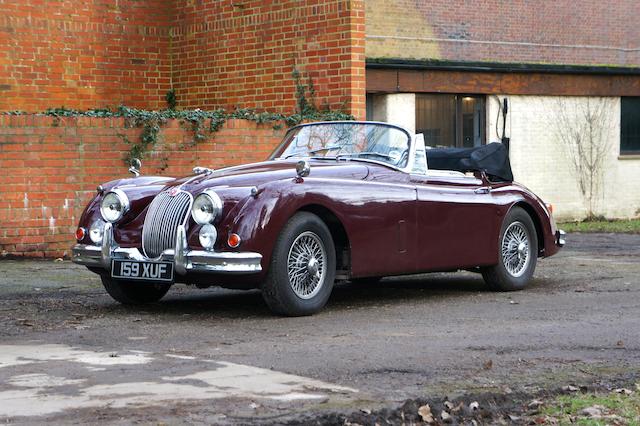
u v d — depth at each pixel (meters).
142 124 14.07
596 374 6.68
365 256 9.31
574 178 24.14
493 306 9.69
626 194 25.00
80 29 17.09
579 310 9.41
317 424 5.26
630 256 14.95
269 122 15.10
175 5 17.98
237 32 16.95
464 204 10.21
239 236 8.39
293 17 16.06
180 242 8.50
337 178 9.23
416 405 5.69
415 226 9.73
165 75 18.09
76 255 9.19
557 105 23.77
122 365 6.56
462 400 5.86
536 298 10.30
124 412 5.35
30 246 13.30
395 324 8.52
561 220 23.97
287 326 8.35
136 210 9.07
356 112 15.41
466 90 22.08
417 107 21.69
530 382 6.39
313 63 15.81
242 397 5.70
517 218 10.84
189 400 5.62
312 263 8.87
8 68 16.38
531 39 23.45
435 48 22.03
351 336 7.88
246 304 9.70
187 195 8.68
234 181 8.77
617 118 24.80
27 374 6.26
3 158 13.05
